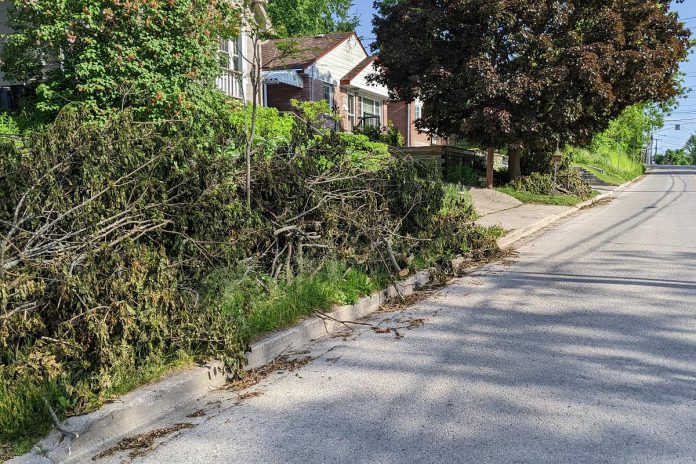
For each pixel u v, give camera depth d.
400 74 17.09
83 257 3.84
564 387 3.89
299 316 5.43
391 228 7.21
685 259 8.36
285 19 25.56
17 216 4.07
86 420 3.31
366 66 24.09
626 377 4.04
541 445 3.12
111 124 4.70
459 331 5.31
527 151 20.12
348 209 6.58
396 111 29.12
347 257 6.53
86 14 8.35
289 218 5.99
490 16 14.57
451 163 19.97
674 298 6.19
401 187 7.53
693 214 14.42
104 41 8.77
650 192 23.61
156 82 8.65
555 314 5.73
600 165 34.00
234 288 5.11
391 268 7.07
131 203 4.50
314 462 3.03
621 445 3.09
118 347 3.68
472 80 15.17
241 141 5.99
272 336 4.91
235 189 5.63
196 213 4.85
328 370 4.43
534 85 14.45
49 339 3.53
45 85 8.88
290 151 6.60
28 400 3.37
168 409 3.81
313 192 6.18
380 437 3.28
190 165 5.02
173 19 9.02
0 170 4.16
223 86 14.74
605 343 4.79
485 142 16.77
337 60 22.73
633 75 15.59
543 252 9.52
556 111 14.97
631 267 7.90
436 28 15.55
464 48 15.75
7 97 11.79
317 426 3.46
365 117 23.98
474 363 4.43
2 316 3.50
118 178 4.45
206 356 4.31
